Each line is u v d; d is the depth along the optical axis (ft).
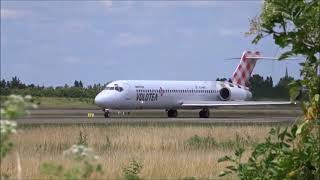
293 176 86.12
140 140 290.15
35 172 150.20
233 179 148.15
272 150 91.81
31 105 57.88
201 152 237.45
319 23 82.58
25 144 263.29
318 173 85.97
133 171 154.30
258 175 92.48
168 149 257.34
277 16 82.58
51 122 487.20
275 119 626.23
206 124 467.52
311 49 84.12
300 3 82.12
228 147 272.51
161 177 154.71
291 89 86.79
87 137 303.68
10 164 167.94
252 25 83.92
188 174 160.86
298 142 87.56
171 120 566.77
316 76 85.15
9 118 57.62
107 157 203.41
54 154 220.64
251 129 379.76
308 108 84.02
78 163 63.10
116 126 413.39
